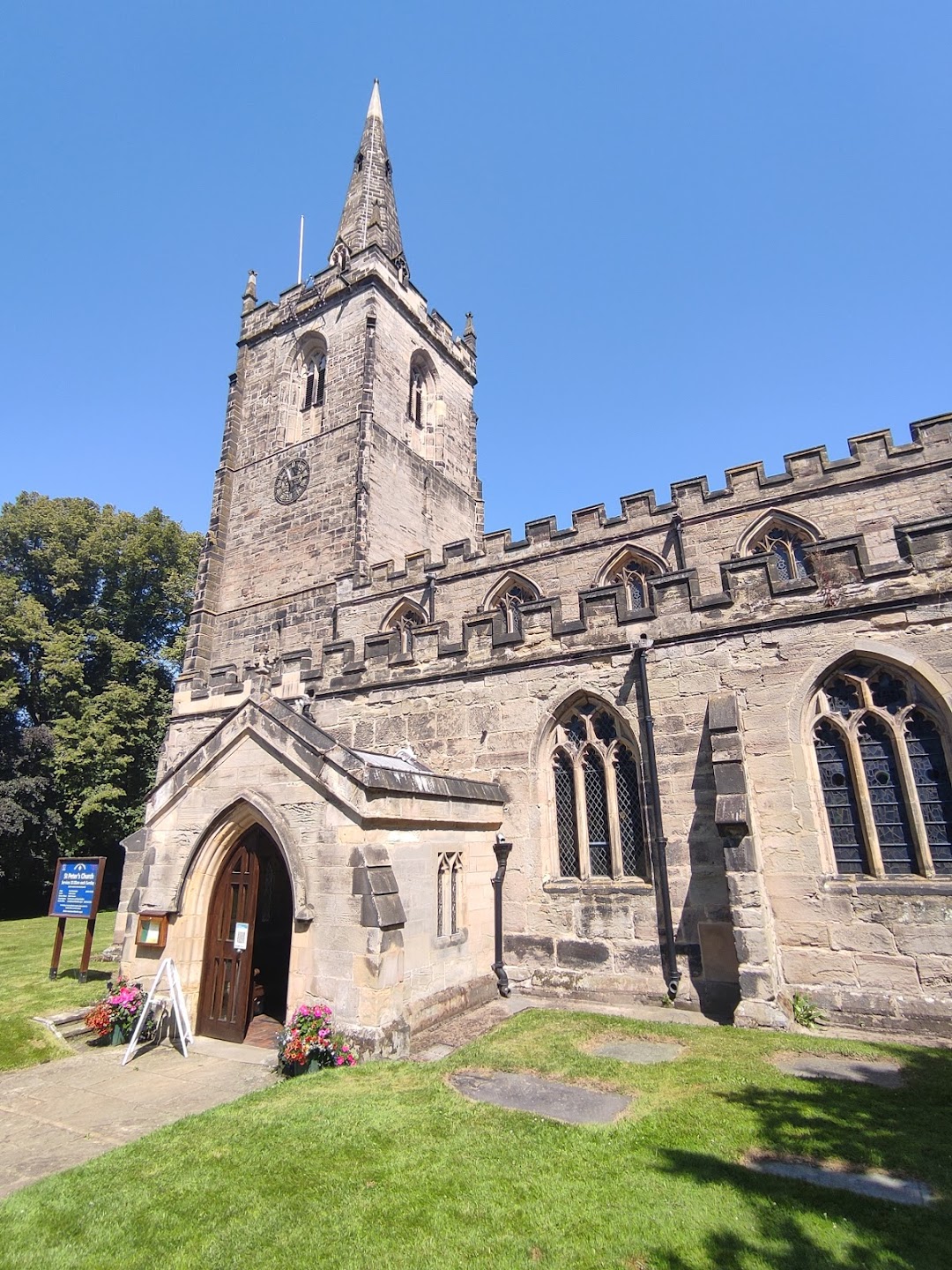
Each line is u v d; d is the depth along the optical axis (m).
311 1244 5.84
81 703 41.31
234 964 12.74
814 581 13.54
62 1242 6.02
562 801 15.52
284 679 20.23
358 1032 10.45
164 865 13.43
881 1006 11.51
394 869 11.77
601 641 15.36
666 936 13.31
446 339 45.00
